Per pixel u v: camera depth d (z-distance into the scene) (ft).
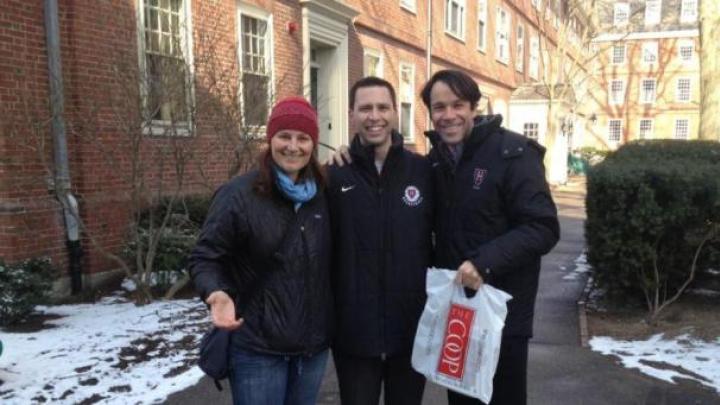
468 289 8.58
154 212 24.27
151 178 25.61
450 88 8.73
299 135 8.01
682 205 18.11
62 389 13.89
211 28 30.17
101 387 14.05
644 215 18.19
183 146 23.13
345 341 8.89
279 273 8.05
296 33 38.65
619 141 168.35
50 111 22.54
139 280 21.99
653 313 18.88
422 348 8.76
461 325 8.56
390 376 9.42
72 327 18.90
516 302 8.91
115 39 24.72
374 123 8.65
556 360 15.78
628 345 17.04
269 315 8.05
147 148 25.09
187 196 26.58
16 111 21.88
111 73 23.85
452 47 70.59
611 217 19.03
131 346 16.93
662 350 16.52
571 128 109.70
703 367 15.17
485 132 8.81
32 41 22.36
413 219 8.92
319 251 8.34
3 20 21.33
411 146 60.29
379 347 8.84
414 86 60.70
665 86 164.66
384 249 8.81
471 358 8.52
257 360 8.11
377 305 8.83
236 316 8.14
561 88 92.94
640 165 19.15
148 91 21.56
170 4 27.99
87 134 23.43
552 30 115.03
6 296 18.93
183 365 15.46
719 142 28.25
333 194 8.82
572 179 104.73
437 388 14.08
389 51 55.11
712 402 13.28
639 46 166.20
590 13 95.40
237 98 23.44
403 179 8.93
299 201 8.12
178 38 24.00
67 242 23.62
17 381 14.29
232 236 7.92
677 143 27.37
